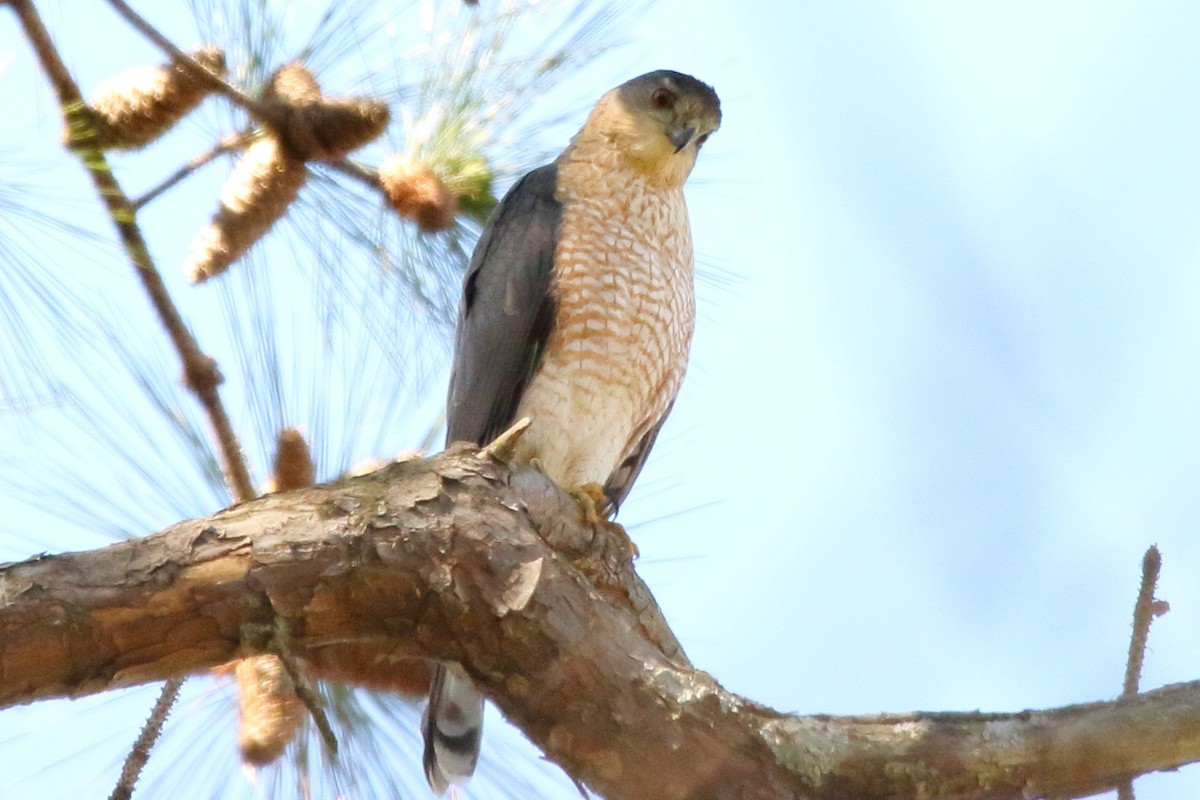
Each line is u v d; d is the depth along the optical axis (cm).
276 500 725
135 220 909
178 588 691
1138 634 696
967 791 694
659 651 739
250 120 999
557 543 840
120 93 962
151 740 765
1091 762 688
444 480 739
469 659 733
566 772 741
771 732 706
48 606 673
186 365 891
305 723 852
